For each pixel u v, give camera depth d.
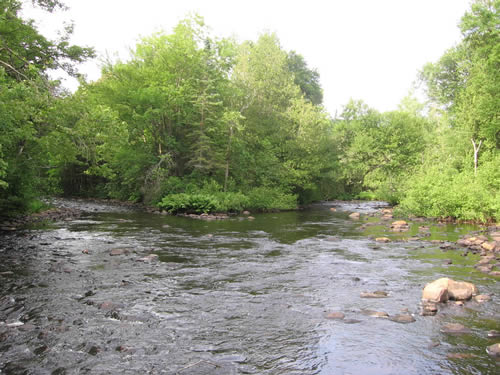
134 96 28.42
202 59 31.41
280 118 35.34
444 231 16.70
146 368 4.41
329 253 11.55
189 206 24.72
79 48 19.91
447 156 31.44
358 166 40.75
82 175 43.78
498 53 27.28
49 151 16.09
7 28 16.38
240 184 30.80
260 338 5.29
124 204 32.41
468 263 10.15
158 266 9.60
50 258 10.27
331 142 38.50
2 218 17.88
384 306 6.69
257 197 28.47
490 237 14.54
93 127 14.38
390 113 42.16
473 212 19.38
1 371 4.30
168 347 4.98
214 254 11.27
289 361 4.61
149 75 30.30
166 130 31.34
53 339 5.18
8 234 14.28
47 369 4.36
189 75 31.20
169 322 5.87
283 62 43.16
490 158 24.56
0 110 10.95
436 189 21.28
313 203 43.97
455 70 37.69
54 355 4.71
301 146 32.56
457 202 20.06
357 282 8.27
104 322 5.84
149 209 27.23
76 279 8.24
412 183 26.06
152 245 12.59
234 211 26.78
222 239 14.12
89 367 4.42
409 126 40.62
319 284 8.11
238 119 29.75
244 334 5.43
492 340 5.23
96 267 9.38
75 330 5.52
